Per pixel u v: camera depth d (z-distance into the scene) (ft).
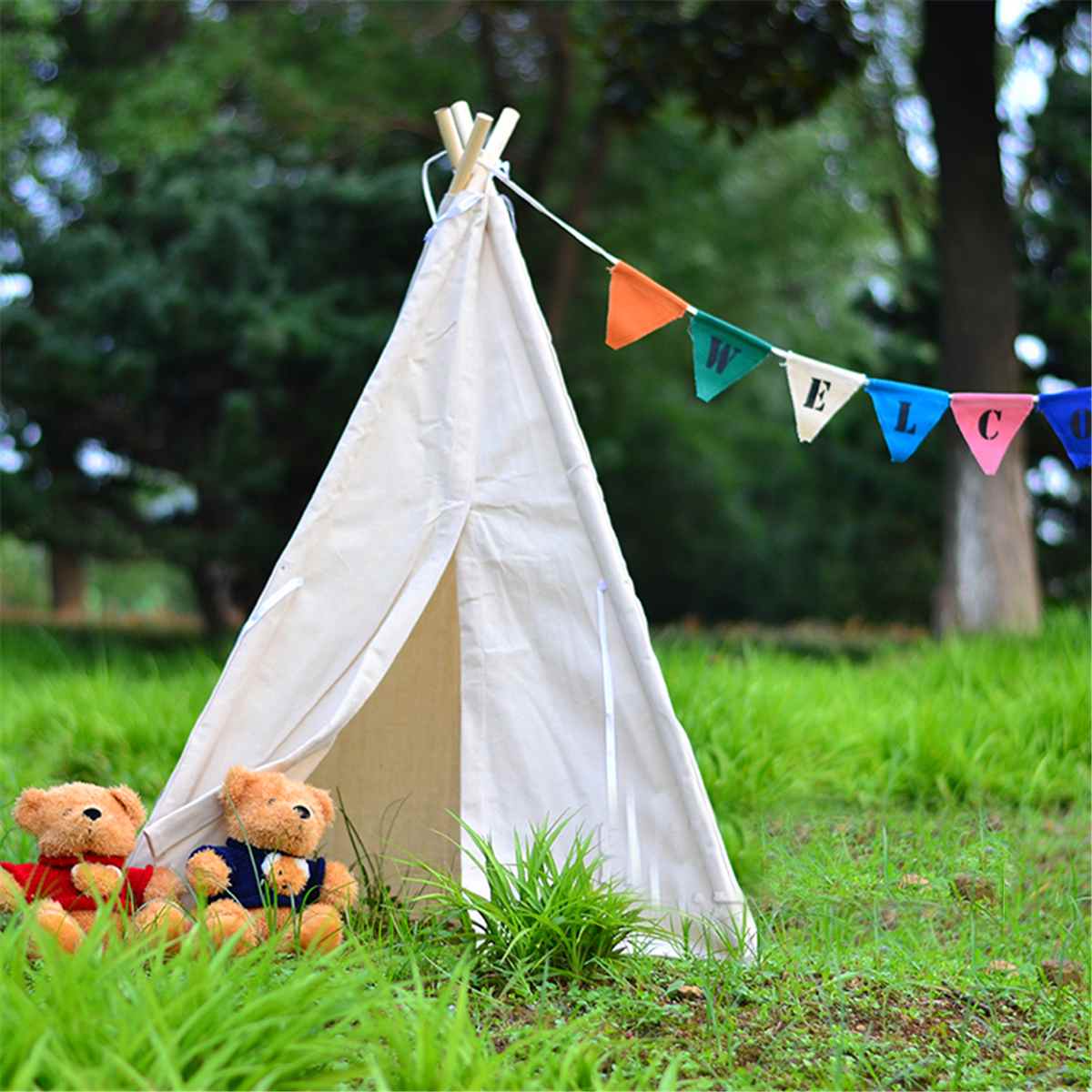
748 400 88.17
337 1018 11.74
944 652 33.32
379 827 18.42
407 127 62.49
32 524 53.62
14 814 14.76
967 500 44.19
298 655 15.40
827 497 78.07
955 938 17.78
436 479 16.05
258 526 53.11
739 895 15.21
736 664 30.48
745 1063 12.76
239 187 53.57
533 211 61.67
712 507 85.66
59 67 62.03
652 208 71.26
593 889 14.75
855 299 58.85
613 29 43.83
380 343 49.85
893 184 71.46
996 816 23.59
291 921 14.03
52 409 51.85
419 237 54.19
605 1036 12.51
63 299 51.06
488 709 15.72
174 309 48.37
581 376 69.46
